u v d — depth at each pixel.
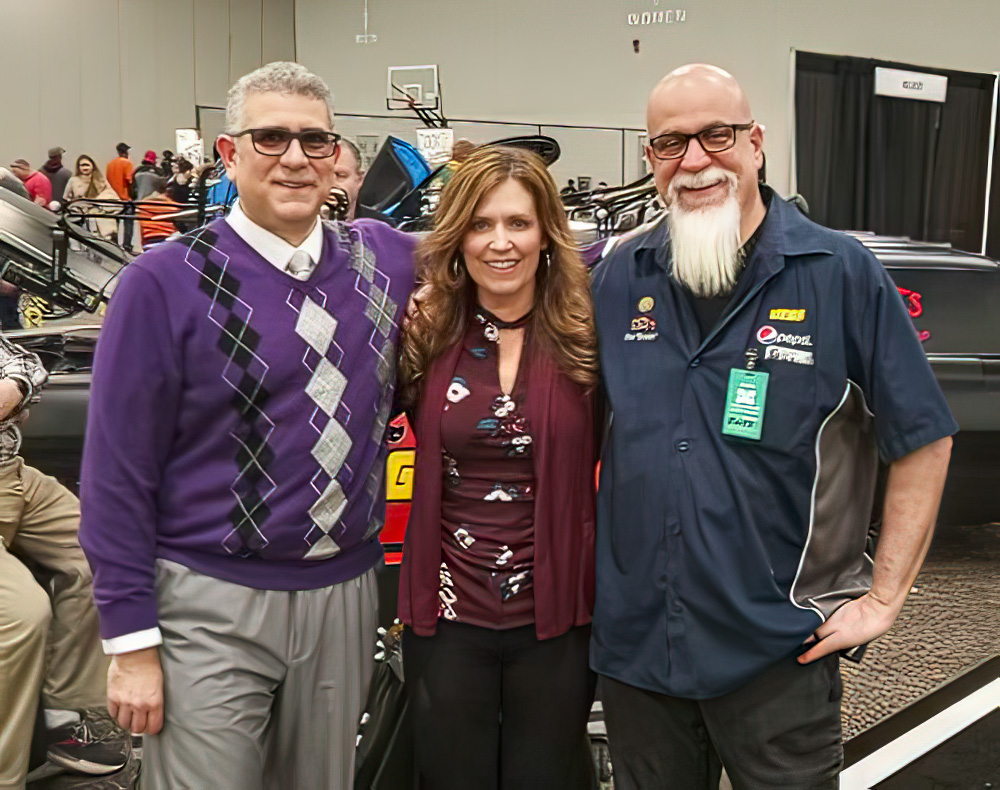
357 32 15.52
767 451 1.64
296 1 16.12
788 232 1.68
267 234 1.66
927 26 11.07
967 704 2.84
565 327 1.77
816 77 11.36
